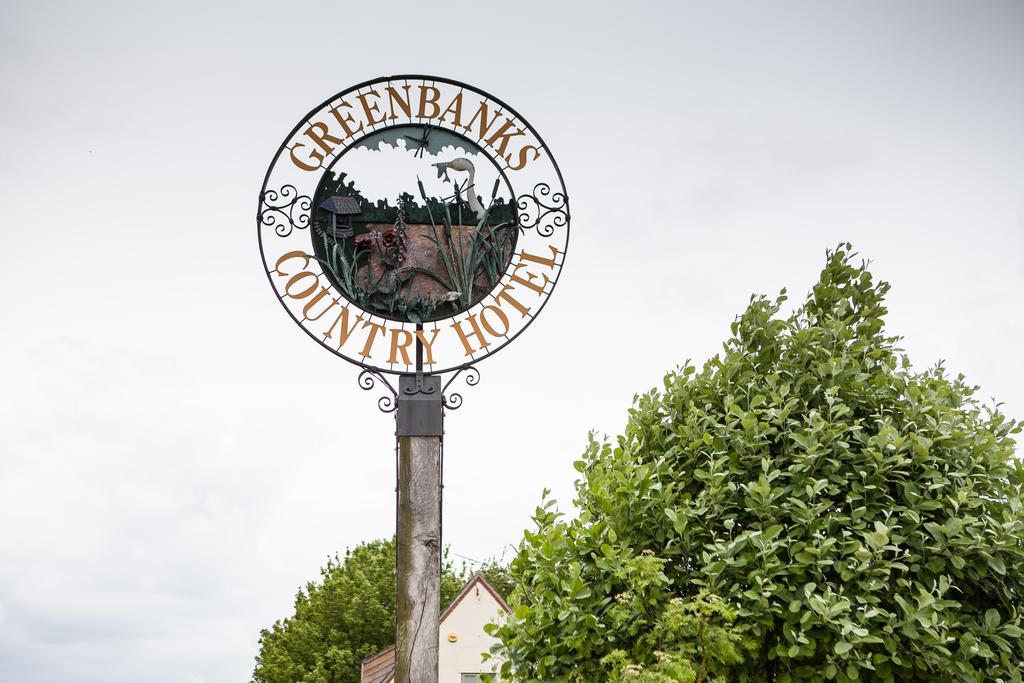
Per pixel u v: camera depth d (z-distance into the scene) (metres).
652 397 10.73
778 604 9.07
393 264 10.59
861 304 10.82
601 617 9.72
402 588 10.21
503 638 10.27
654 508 9.84
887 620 9.01
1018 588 9.44
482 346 10.55
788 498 9.53
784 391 10.05
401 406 10.39
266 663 55.62
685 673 8.69
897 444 9.43
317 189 10.65
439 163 10.77
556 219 10.77
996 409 10.45
